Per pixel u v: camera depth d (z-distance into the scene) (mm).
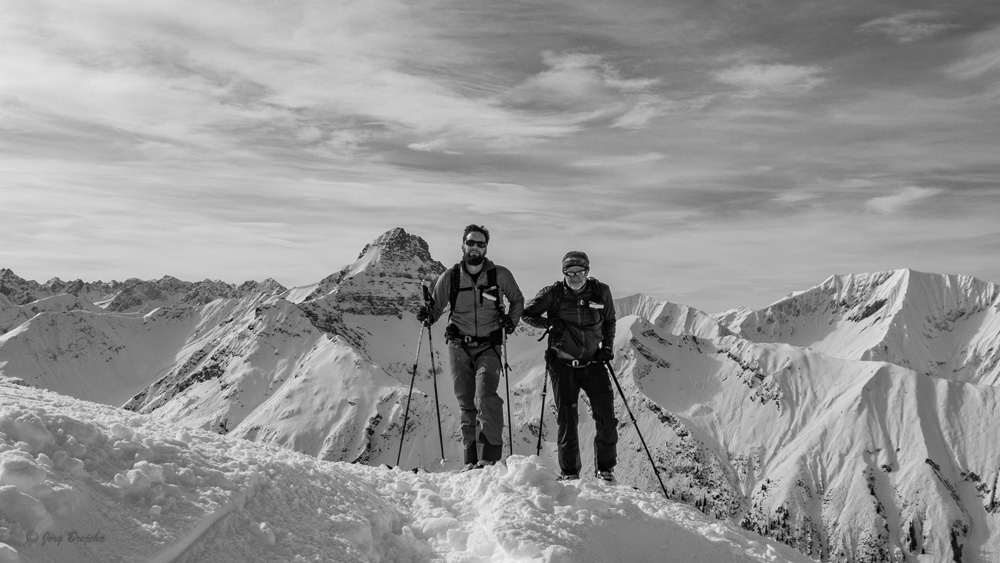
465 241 10883
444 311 11664
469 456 10883
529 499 7406
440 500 7660
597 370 11039
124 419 7637
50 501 4578
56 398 8586
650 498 8867
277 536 5574
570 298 11008
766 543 9055
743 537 8438
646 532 7496
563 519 7113
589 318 11008
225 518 5465
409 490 7898
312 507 6207
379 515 6602
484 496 7617
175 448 6082
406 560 6289
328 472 7215
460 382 10961
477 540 6648
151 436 6273
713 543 7707
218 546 5168
